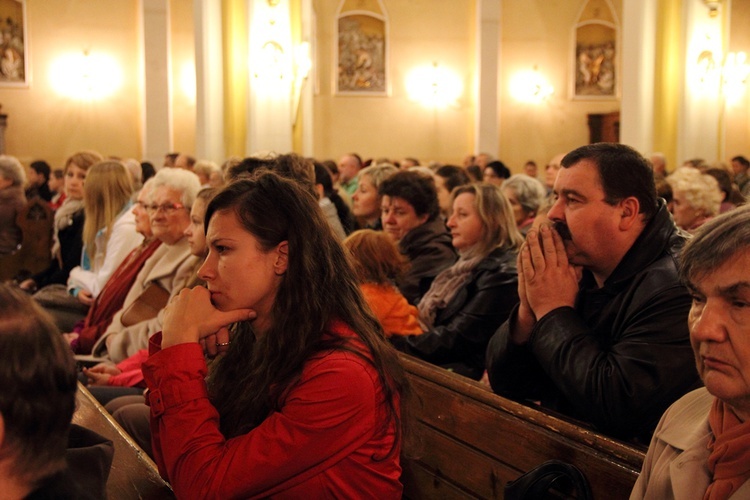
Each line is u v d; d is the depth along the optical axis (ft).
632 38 33.32
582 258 6.64
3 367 2.99
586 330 6.41
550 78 49.93
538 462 5.92
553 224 6.77
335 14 47.73
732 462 3.79
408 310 10.77
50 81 47.19
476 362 10.66
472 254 11.12
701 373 3.92
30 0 46.73
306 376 5.04
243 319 5.38
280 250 5.33
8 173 20.26
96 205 15.98
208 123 32.17
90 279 15.60
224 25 32.45
